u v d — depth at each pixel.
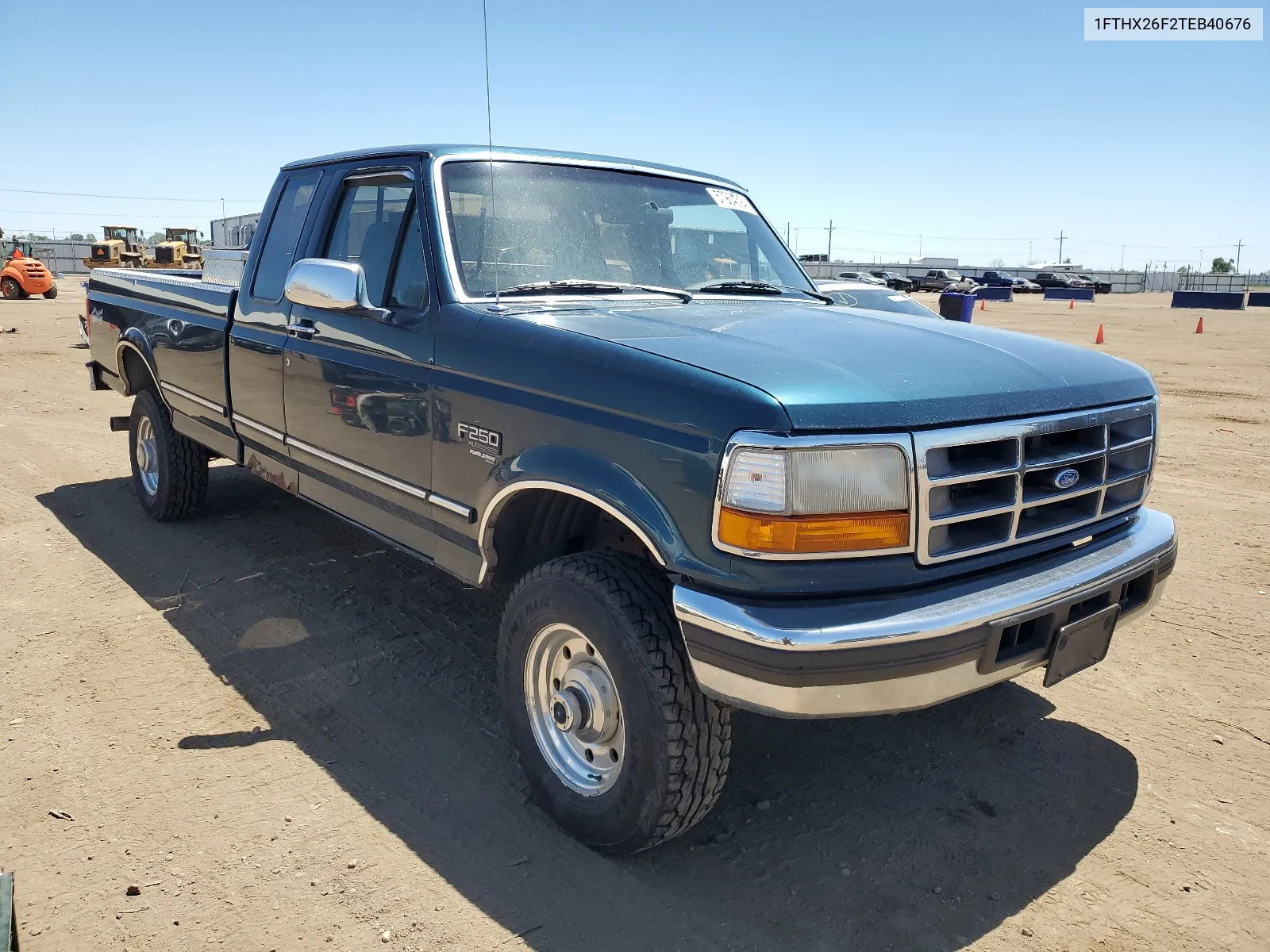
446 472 3.19
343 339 3.65
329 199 3.99
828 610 2.31
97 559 5.14
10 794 3.02
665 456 2.44
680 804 2.57
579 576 2.67
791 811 3.07
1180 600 4.90
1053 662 2.63
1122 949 2.48
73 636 4.18
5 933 2.22
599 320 3.01
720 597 2.36
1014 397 2.60
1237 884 2.75
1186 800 3.17
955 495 2.50
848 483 2.29
